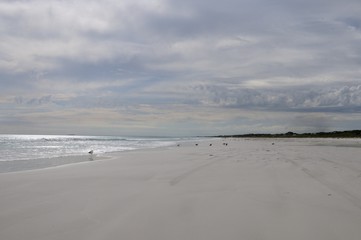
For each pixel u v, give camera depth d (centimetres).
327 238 396
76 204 571
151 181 817
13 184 784
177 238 398
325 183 750
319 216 481
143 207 541
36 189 717
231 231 420
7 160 1548
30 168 1210
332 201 573
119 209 531
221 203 562
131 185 759
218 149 2388
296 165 1117
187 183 774
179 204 559
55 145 3366
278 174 904
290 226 438
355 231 419
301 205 544
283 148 2395
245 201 575
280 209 520
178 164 1232
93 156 1777
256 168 1052
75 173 993
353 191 659
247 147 2706
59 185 767
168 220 468
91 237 406
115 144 3844
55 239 402
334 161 1248
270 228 430
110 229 434
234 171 982
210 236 404
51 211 528
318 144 3272
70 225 454
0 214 514
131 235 410
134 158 1573
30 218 491
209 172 970
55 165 1313
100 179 861
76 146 3191
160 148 2736
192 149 2456
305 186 713
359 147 2488
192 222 457
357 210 514
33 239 404
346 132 8106
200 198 602
